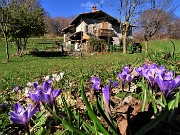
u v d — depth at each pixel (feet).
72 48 170.60
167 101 4.91
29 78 32.71
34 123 6.48
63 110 6.86
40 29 122.72
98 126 3.91
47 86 5.74
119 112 5.56
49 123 6.05
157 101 4.94
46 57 114.73
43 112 6.30
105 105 3.75
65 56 123.13
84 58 103.50
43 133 5.36
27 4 112.37
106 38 166.81
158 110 5.08
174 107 4.30
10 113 4.63
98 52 142.82
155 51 15.55
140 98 6.89
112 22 167.94
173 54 14.44
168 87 4.53
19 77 37.96
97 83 8.41
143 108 5.27
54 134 5.52
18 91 15.97
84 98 3.97
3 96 14.51
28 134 4.79
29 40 269.64
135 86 9.29
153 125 3.74
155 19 142.72
